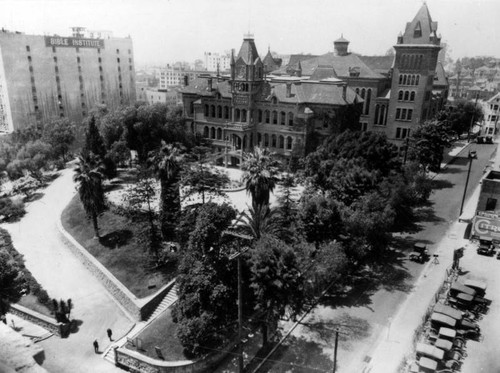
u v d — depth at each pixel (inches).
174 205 2263.8
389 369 1384.1
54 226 2824.8
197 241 1598.2
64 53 5275.6
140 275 2098.9
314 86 3575.3
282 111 3540.8
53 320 1819.6
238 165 3764.8
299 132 3476.9
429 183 2773.1
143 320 1866.4
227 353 1587.1
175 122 3767.2
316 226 1905.8
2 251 2260.1
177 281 1627.7
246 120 3686.0
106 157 3213.6
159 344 1617.9
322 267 1721.2
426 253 2199.8
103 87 5871.1
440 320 1428.4
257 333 1672.0
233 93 3659.0
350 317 1726.1
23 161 3481.8
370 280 1996.8
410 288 1913.1
